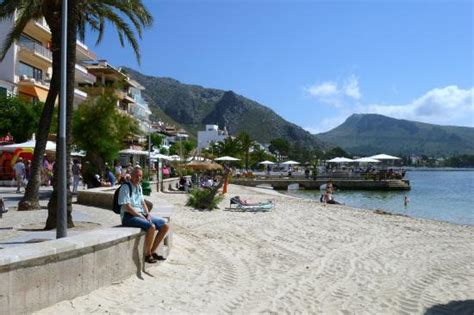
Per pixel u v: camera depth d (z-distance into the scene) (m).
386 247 14.85
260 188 59.69
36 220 15.45
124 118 37.16
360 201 45.25
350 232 18.05
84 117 34.88
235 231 17.09
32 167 18.38
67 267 6.90
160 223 9.48
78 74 58.41
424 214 33.00
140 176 9.20
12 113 37.25
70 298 6.96
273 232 17.28
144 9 16.38
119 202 8.98
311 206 30.55
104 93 36.72
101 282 7.71
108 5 17.56
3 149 31.14
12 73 42.84
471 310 8.30
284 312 7.75
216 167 45.12
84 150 36.75
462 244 16.06
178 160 61.28
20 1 16.55
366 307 8.29
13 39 17.44
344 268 11.48
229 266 10.98
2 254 6.10
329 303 8.43
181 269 10.02
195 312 7.39
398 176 68.56
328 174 73.75
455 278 10.80
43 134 18.05
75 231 13.35
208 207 25.05
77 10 13.65
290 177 73.88
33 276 6.30
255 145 131.62
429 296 9.17
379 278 10.55
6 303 5.89
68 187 13.95
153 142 96.81
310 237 16.38
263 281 9.80
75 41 13.56
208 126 171.25
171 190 40.12
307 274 10.68
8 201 22.11
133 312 7.05
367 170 78.94
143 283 8.49
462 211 35.22
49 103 17.61
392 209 36.66
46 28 47.91
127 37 18.06
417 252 14.16
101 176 34.66
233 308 7.80
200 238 14.84
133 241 8.70
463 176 146.25
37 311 6.36
